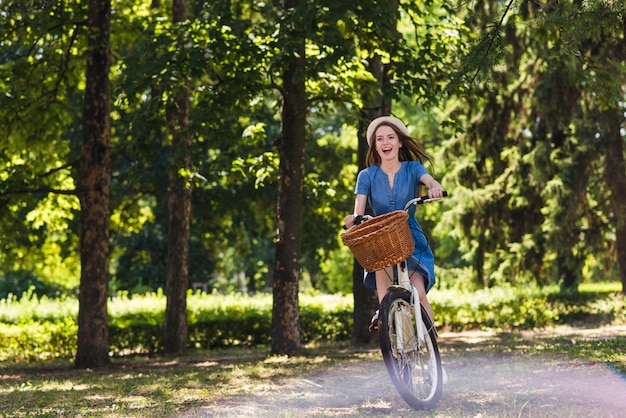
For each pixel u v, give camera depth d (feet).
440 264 150.51
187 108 60.23
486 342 55.01
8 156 58.18
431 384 20.45
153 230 109.81
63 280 172.35
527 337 62.28
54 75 57.16
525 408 19.89
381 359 40.24
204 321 73.00
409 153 21.16
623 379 24.04
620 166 79.30
